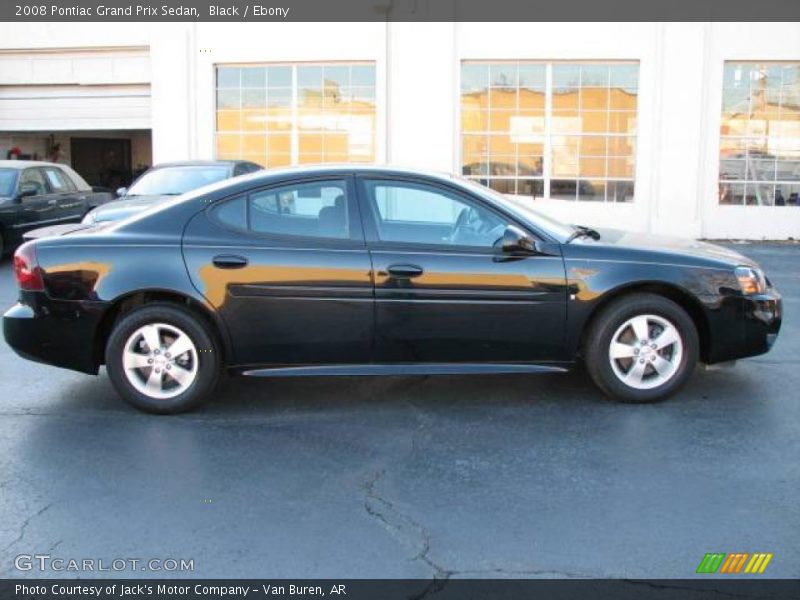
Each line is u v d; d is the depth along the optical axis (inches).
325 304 210.1
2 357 275.0
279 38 619.5
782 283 423.2
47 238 218.4
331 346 211.9
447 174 227.0
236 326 210.7
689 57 585.3
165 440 197.2
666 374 218.7
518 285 210.5
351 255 210.1
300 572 137.4
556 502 162.2
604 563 139.3
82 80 674.2
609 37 591.8
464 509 159.5
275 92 629.9
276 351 212.2
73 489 169.5
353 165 220.4
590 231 235.5
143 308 212.4
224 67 634.2
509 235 209.6
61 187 531.8
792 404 221.6
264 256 209.9
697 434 198.8
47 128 687.7
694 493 165.9
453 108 607.5
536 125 610.5
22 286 215.9
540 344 213.5
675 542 146.3
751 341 219.6
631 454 186.5
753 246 574.9
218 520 155.6
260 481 173.2
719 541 146.6
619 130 604.4
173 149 641.6
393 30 605.0
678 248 225.1
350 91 621.3
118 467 180.7
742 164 598.5
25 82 683.4
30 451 190.2
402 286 209.5
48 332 213.5
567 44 596.1
